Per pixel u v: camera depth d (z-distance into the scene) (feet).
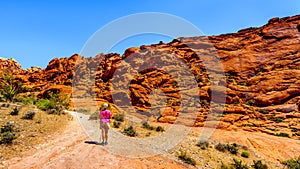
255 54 125.49
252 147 48.21
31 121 37.91
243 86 105.50
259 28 148.77
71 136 32.12
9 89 69.72
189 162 27.89
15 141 27.04
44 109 53.26
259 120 79.77
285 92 92.32
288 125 73.15
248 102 95.20
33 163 21.49
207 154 34.22
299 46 121.90
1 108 45.85
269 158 43.11
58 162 21.79
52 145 27.37
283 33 131.44
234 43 139.85
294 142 55.62
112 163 22.91
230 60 123.85
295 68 109.50
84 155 24.18
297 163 39.19
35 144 27.32
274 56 122.11
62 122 41.55
